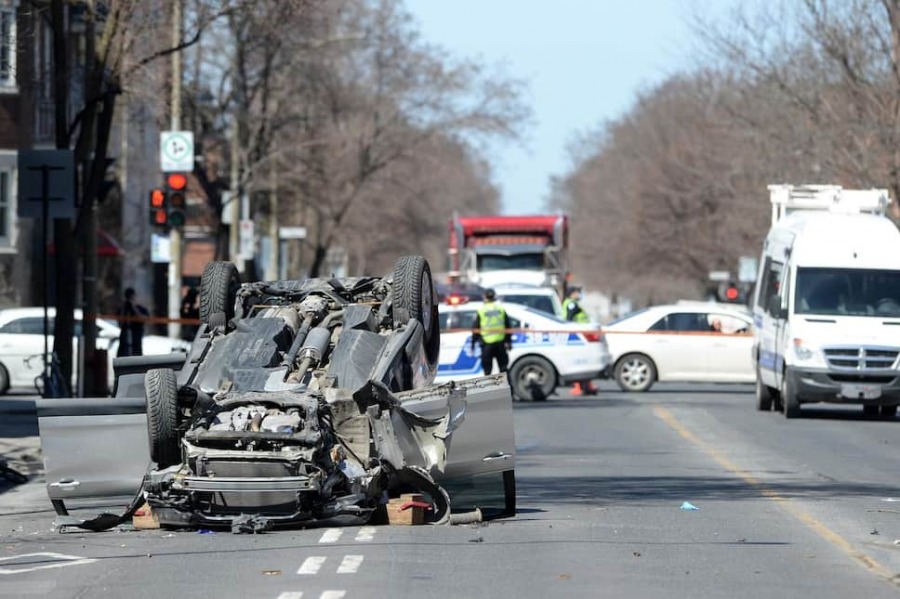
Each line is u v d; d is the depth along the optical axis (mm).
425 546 38531
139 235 170625
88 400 41625
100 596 32250
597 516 45000
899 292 86625
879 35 118312
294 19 125688
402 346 44750
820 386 84375
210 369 43531
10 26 90875
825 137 123000
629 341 112500
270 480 39688
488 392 42969
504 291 119125
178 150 110062
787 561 36969
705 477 56312
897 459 64125
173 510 40781
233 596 31859
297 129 167750
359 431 41906
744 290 193500
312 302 46656
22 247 124188
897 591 33125
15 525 44875
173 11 90438
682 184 199250
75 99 119812
